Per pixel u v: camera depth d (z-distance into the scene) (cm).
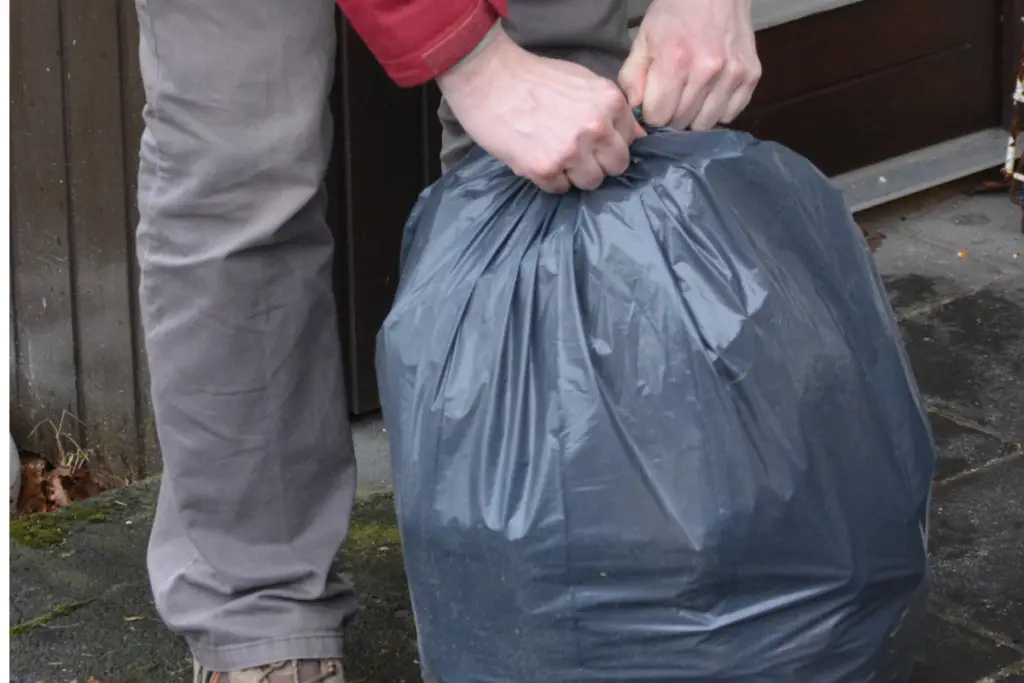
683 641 142
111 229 254
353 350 260
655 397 140
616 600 142
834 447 143
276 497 174
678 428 139
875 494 146
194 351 166
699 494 138
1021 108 359
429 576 151
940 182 350
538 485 142
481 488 145
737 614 141
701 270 143
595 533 141
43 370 279
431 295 152
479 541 145
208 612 177
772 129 327
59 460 282
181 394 168
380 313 261
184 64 155
